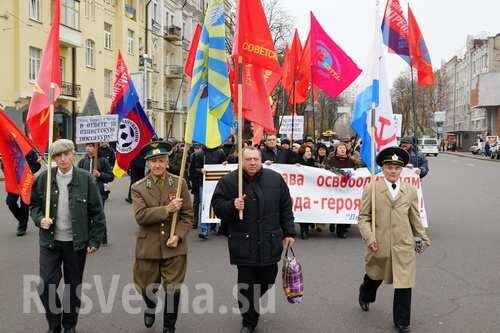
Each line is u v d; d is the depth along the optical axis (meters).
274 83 9.78
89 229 5.31
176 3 55.66
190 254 9.12
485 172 32.41
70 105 35.38
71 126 35.62
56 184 5.21
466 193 19.45
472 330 5.54
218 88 5.95
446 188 21.45
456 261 8.61
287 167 10.99
